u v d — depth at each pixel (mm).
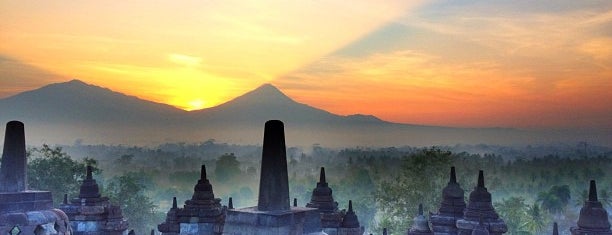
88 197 29172
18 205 16141
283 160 16406
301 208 16891
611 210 87625
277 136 16344
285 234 15383
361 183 110875
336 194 103938
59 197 64875
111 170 126750
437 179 73062
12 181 16625
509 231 70438
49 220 16547
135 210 71375
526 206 79438
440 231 30000
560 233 81688
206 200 27141
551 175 114250
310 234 16484
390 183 74688
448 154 74875
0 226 15617
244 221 15766
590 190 23328
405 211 71500
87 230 28531
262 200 16156
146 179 121812
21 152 16906
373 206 90500
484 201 27250
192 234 26672
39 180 64750
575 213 95312
